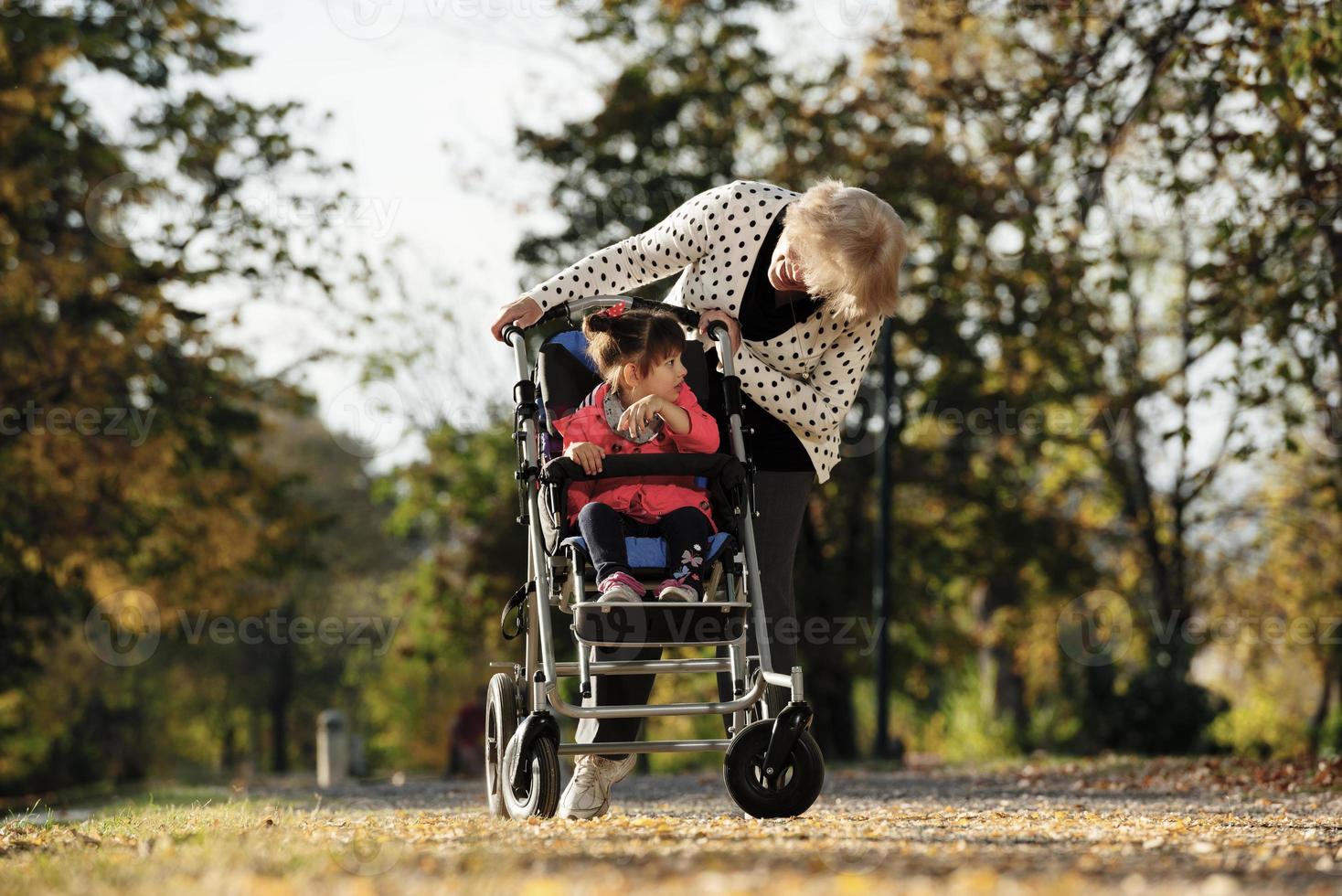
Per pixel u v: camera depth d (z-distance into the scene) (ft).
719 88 254.88
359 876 36.55
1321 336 132.46
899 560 263.08
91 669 399.03
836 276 54.39
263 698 510.58
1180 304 231.50
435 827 52.65
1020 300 233.96
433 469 279.69
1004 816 62.13
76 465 209.97
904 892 32.40
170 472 224.12
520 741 53.26
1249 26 121.39
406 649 292.81
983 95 147.54
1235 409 141.59
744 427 58.90
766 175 249.75
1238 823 59.57
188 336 220.43
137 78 224.12
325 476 464.24
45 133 206.80
